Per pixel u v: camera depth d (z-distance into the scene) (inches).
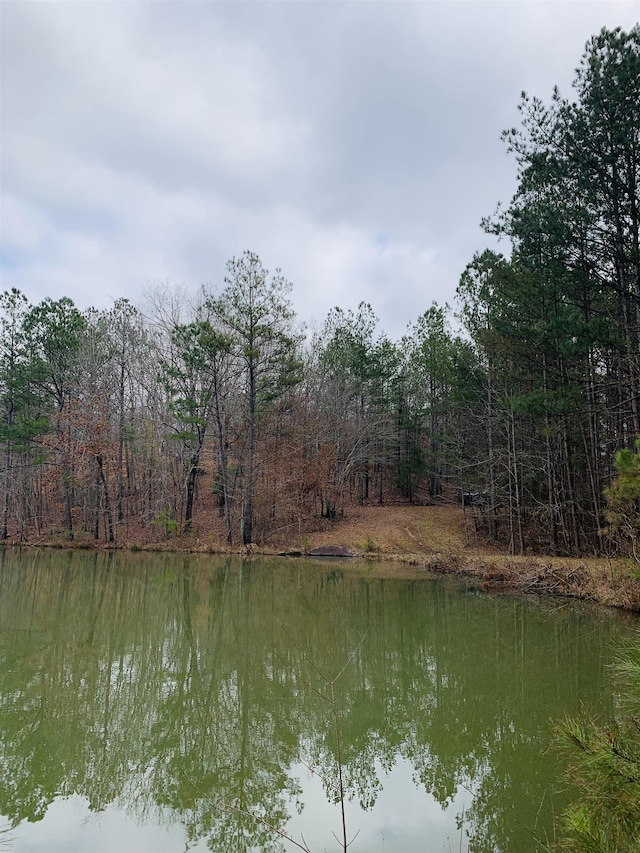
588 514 949.2
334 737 256.8
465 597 637.3
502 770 222.7
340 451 1395.2
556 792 204.1
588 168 601.9
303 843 172.7
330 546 1094.4
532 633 461.7
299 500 1246.9
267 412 1256.2
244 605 576.1
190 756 237.1
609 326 678.5
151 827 183.2
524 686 327.9
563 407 765.9
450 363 1123.3
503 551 1029.8
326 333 1514.5
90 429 1147.9
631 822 126.0
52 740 248.7
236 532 1205.7
